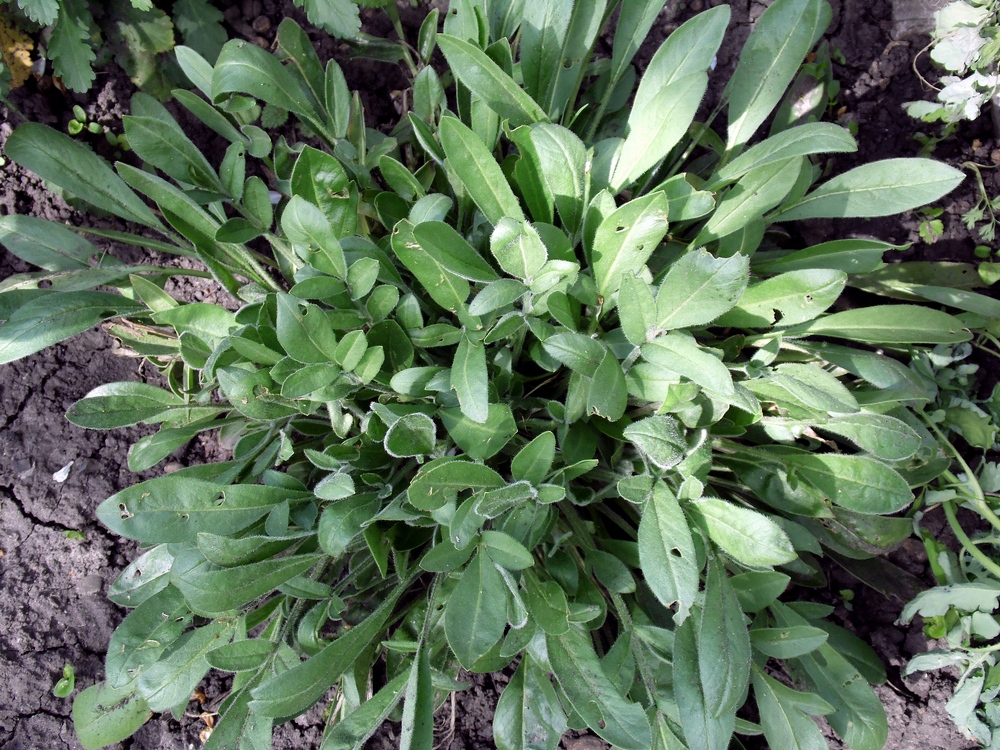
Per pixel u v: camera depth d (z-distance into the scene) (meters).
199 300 0.50
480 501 0.32
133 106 0.44
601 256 0.34
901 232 0.51
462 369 0.32
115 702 0.40
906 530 0.41
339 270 0.34
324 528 0.33
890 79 0.52
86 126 0.50
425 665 0.33
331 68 0.41
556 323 0.39
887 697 0.46
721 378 0.29
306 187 0.35
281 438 0.40
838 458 0.37
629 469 0.38
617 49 0.42
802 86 0.49
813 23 0.40
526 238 0.30
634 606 0.40
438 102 0.42
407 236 0.33
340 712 0.42
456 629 0.31
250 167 0.51
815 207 0.41
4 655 0.46
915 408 0.44
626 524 0.41
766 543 0.31
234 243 0.38
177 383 0.43
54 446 0.48
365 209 0.44
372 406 0.33
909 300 0.48
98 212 0.49
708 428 0.37
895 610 0.47
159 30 0.49
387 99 0.53
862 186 0.40
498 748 0.35
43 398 0.49
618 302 0.31
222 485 0.35
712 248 0.43
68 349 0.49
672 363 0.31
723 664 0.30
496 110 0.36
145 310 0.39
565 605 0.33
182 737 0.46
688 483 0.32
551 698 0.35
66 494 0.48
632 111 0.39
